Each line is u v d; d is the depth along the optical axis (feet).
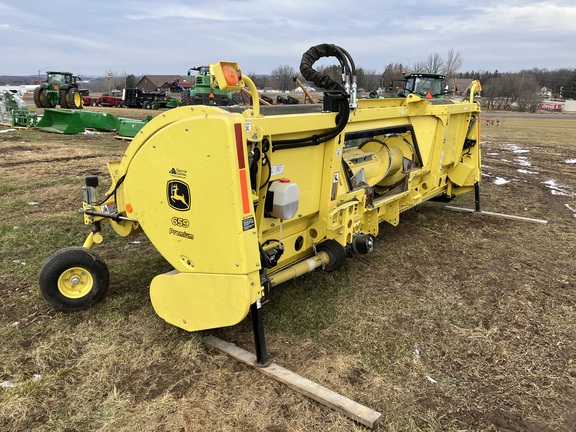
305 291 13.97
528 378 10.12
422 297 13.88
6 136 47.57
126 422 8.38
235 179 8.59
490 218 22.89
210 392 9.22
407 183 17.76
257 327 9.71
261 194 10.23
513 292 14.38
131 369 9.91
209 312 9.75
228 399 9.04
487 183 31.65
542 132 73.15
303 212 12.16
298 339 11.30
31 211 21.25
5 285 13.70
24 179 27.86
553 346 11.42
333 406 8.77
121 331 11.34
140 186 10.01
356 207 14.03
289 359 10.44
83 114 55.93
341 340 11.34
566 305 13.57
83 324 11.62
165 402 8.90
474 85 22.62
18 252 16.22
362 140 17.28
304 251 13.23
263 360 9.91
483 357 10.89
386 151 16.79
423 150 19.19
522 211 24.23
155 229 10.10
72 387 9.30
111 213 12.46
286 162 11.08
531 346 11.39
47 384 9.28
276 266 12.27
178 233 9.71
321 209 12.71
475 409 9.09
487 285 14.85
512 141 57.82
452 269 16.12
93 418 8.47
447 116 19.45
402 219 22.30
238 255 8.98
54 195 24.30
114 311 12.30
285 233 12.23
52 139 46.70
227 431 8.25
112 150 40.60
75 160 35.04
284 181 10.41
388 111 16.33
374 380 9.83
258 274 9.34
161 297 10.50
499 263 16.76
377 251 17.67
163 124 9.68
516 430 8.56
